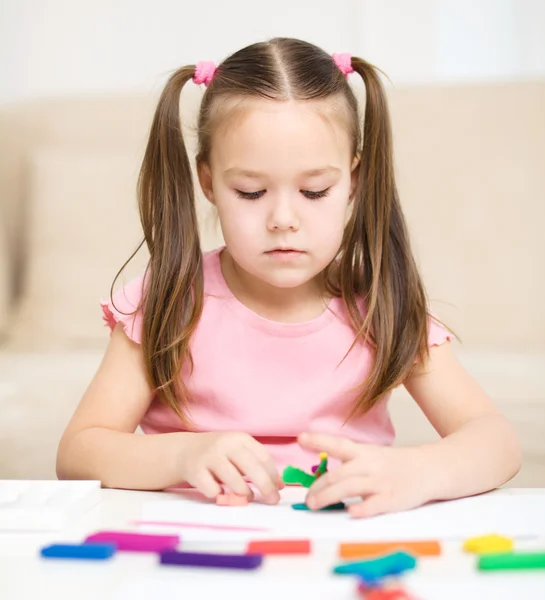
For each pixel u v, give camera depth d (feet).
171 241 3.61
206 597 1.79
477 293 8.30
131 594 1.80
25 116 9.52
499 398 5.69
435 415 3.65
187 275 3.59
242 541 2.20
